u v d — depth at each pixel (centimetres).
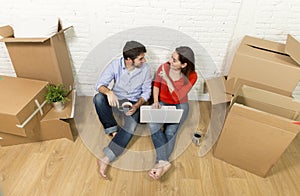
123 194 108
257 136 104
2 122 111
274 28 133
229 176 118
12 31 127
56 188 110
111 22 135
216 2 125
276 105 114
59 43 131
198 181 115
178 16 132
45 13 132
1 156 123
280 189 112
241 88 116
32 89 122
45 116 127
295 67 104
